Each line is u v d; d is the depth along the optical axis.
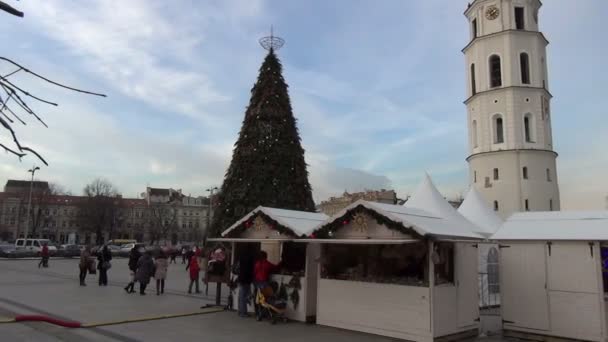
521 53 46.97
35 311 14.38
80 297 18.12
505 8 47.47
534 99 46.12
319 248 13.57
